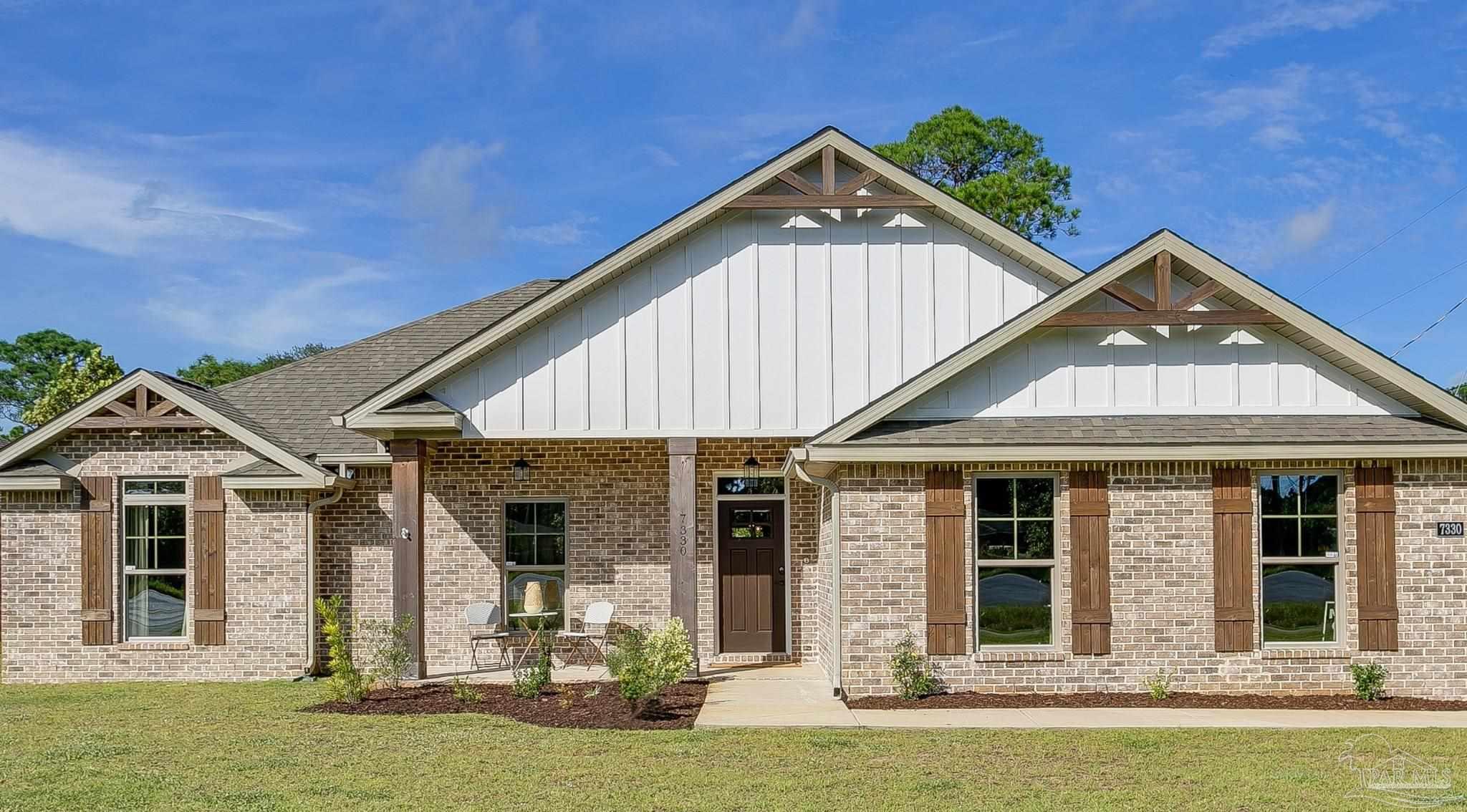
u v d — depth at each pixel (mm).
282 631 15680
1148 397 13781
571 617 16875
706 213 15062
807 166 15812
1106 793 8531
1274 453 12891
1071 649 13016
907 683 12883
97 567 15633
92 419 15609
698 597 17031
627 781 8969
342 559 16391
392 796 8508
